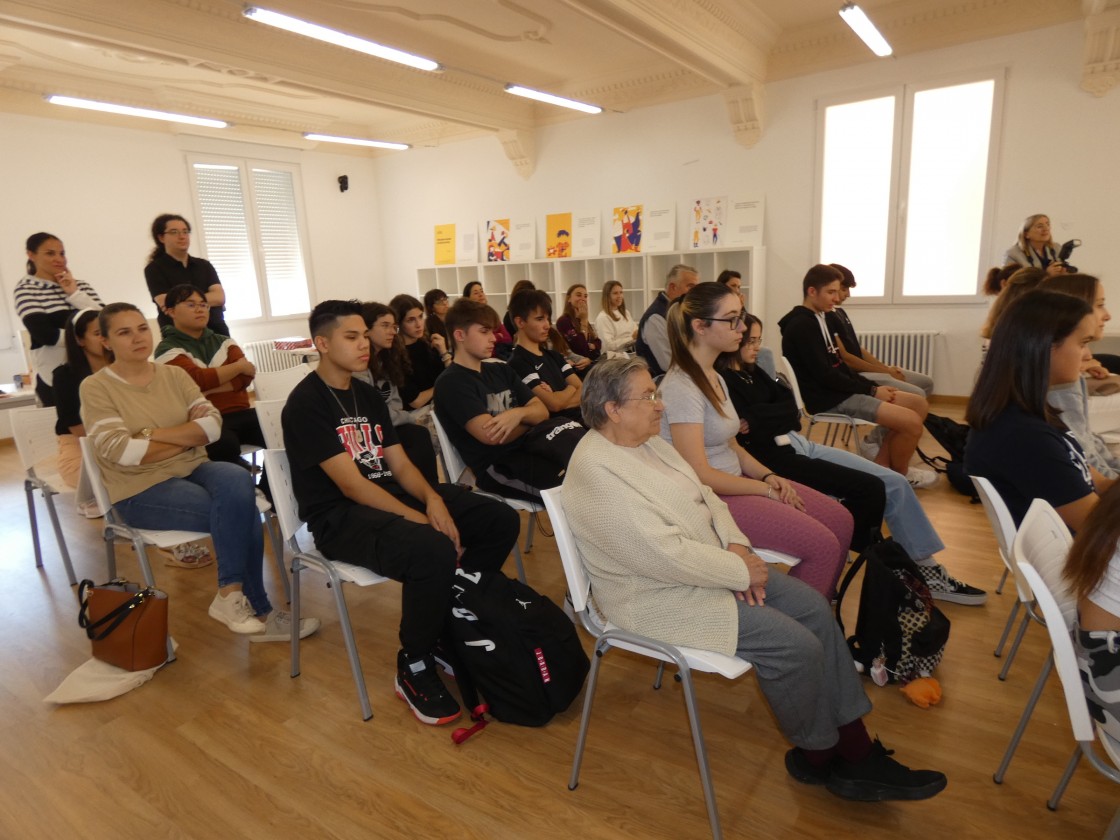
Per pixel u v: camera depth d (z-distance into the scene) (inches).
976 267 210.5
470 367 101.1
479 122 261.7
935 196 212.8
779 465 94.4
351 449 82.4
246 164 286.8
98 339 106.6
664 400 78.9
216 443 114.3
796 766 62.0
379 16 181.5
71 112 229.9
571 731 73.0
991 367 67.5
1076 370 65.9
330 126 297.3
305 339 303.6
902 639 75.6
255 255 294.2
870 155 220.2
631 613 58.3
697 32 187.0
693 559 55.9
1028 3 185.8
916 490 140.0
